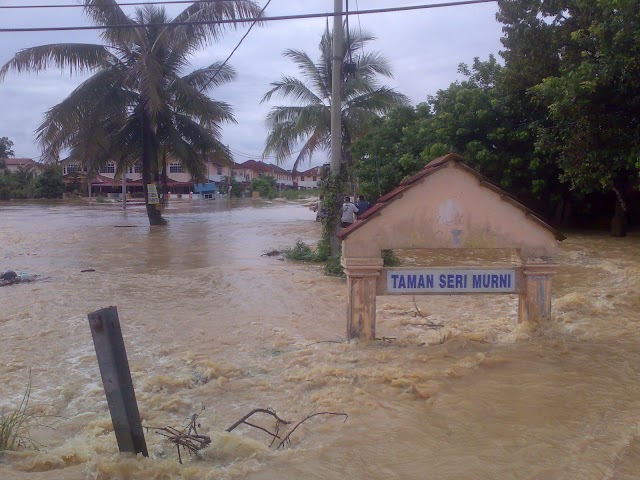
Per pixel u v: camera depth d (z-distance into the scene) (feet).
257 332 29.48
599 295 36.63
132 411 14.57
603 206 84.58
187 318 32.58
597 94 52.06
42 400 20.68
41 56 79.87
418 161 76.69
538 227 25.36
